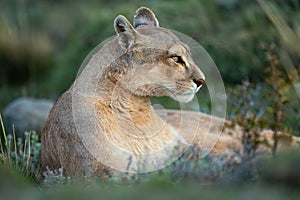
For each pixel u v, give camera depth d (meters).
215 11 21.14
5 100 22.39
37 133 15.70
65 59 23.27
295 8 20.00
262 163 9.10
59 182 9.80
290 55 18.73
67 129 10.68
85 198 7.88
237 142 11.77
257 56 19.73
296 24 18.86
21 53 26.45
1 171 9.66
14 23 28.73
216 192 7.88
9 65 26.11
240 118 11.32
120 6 23.27
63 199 7.89
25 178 10.69
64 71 22.81
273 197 7.59
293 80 14.03
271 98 12.63
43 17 29.95
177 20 20.91
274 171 8.68
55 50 28.06
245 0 21.09
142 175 9.66
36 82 25.31
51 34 29.28
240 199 7.45
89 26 22.86
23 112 16.47
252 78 19.45
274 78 13.09
